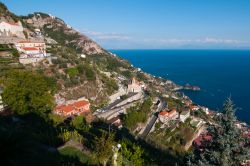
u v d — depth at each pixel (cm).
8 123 3300
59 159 2650
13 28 12038
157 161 4759
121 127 8406
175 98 15688
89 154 3025
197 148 2575
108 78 13025
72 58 11656
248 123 14062
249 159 2248
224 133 2255
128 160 3372
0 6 13288
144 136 8475
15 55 8962
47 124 3934
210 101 19462
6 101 3775
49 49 11812
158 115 10519
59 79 9219
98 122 7612
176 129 9956
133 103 11519
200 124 11169
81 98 9462
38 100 3912
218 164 2236
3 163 1598
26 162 1891
